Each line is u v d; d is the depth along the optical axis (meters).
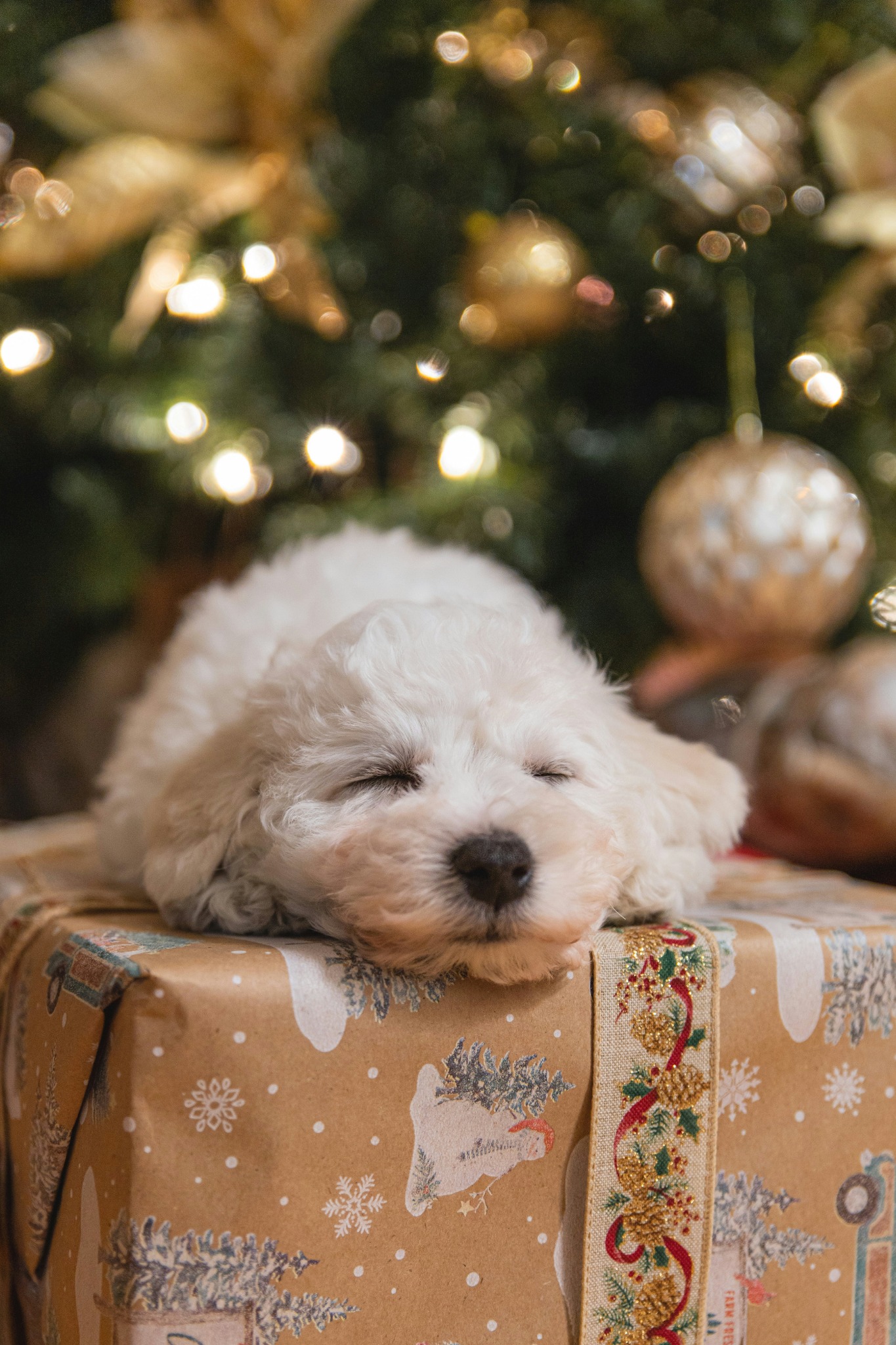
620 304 2.03
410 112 2.03
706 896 1.12
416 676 0.95
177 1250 0.76
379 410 2.14
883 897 1.24
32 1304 0.94
